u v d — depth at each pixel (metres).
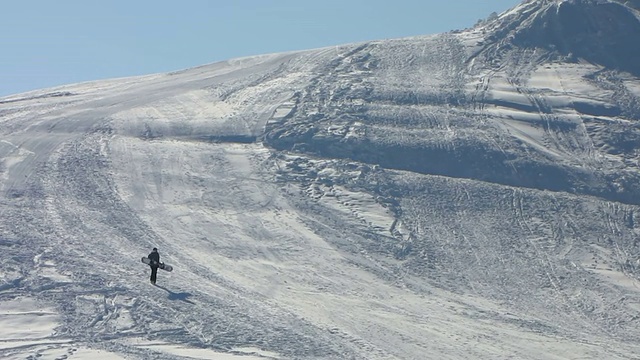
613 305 79.56
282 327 70.88
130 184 96.81
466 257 86.19
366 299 77.25
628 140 110.94
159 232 87.00
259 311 73.31
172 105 120.75
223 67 141.25
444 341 70.69
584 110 117.25
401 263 84.44
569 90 122.38
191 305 73.31
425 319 74.38
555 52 134.50
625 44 136.38
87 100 125.69
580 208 96.94
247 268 81.25
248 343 67.81
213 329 69.62
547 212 95.62
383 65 130.12
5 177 96.94
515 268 84.88
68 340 66.50
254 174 100.00
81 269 78.25
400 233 89.50
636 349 72.25
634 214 96.56
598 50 135.00
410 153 104.56
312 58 135.75
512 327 74.31
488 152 105.50
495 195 98.19
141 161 102.31
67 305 72.00
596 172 103.94
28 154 103.38
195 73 139.50
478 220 93.12
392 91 119.75
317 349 67.62
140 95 126.75
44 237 83.94
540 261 86.38
